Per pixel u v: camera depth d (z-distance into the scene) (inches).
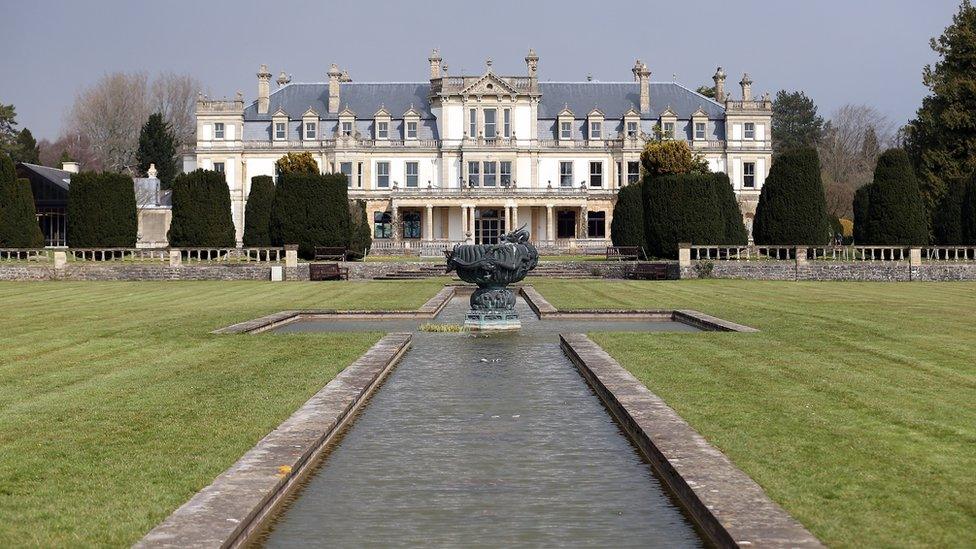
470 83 4222.4
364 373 784.9
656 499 473.4
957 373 780.0
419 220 4271.7
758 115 4306.1
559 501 472.1
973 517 408.5
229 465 503.8
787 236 2431.1
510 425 635.5
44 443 551.5
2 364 857.5
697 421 593.0
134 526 406.9
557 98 4407.0
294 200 2578.7
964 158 3174.2
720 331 1110.4
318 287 1957.4
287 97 4458.7
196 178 2655.0
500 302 1204.5
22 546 384.8
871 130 6619.1
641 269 2271.2
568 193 4173.2
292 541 417.7
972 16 3174.2
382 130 4288.9
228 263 2308.1
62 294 1753.2
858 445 530.0
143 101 6003.9
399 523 441.4
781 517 404.5
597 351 906.7
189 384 746.8
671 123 4308.6
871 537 384.8
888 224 2444.6
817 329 1109.1
